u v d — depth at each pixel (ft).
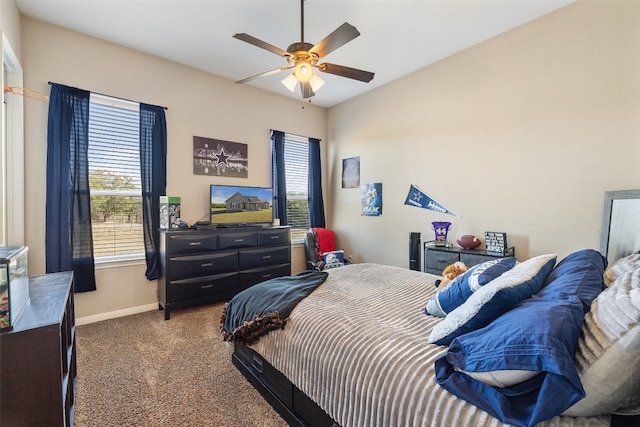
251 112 14.26
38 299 4.75
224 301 11.94
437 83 11.96
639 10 7.50
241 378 6.68
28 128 9.00
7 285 3.72
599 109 8.15
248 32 9.85
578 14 8.43
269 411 5.63
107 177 10.59
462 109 11.19
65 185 9.41
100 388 6.29
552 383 2.56
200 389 6.28
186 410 5.63
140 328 9.48
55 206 9.23
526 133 9.55
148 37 10.15
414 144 12.88
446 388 3.17
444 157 11.81
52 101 9.22
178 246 10.45
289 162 15.98
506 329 3.07
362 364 3.95
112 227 10.72
